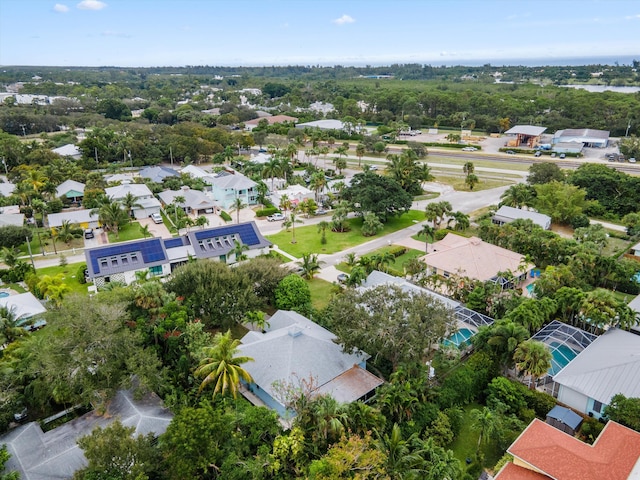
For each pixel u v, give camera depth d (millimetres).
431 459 37562
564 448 36750
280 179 140875
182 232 103500
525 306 57625
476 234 97688
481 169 161875
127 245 77625
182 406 43656
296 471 37281
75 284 76750
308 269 76562
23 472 36594
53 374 42406
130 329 51469
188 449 34938
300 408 41094
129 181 134125
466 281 68500
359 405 40688
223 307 57875
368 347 48219
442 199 127750
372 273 72812
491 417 41281
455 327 49719
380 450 36531
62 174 132500
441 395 46562
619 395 42969
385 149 192000
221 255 81312
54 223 98938
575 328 57906
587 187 116812
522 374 50875
